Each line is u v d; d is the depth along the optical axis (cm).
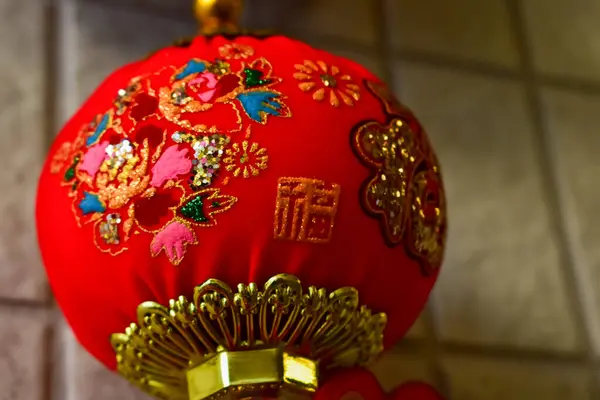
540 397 61
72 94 57
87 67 58
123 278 34
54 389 49
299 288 34
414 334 60
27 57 57
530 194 70
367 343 39
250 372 35
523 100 74
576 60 78
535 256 67
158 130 34
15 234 52
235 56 37
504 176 70
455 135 70
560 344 64
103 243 34
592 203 72
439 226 40
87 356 51
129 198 34
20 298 51
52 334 50
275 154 34
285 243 34
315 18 68
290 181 34
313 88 36
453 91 71
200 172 33
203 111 35
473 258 65
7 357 49
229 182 33
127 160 34
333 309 35
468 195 67
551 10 80
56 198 37
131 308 35
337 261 35
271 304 34
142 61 41
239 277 34
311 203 34
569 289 67
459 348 61
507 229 67
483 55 74
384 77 69
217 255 33
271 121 35
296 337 36
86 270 35
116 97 37
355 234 35
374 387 39
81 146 37
